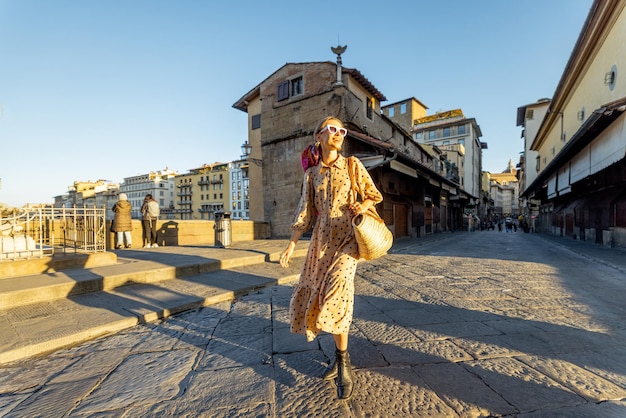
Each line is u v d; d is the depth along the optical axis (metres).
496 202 94.62
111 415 1.71
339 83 12.55
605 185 12.33
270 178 14.76
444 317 3.33
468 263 7.42
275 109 14.69
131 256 6.89
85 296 4.09
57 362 2.41
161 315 3.46
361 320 3.26
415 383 1.99
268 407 1.76
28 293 3.73
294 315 2.06
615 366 2.21
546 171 17.38
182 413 1.72
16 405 1.83
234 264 6.44
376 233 1.75
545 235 22.92
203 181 105.31
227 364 2.31
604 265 7.08
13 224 4.92
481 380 2.02
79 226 6.39
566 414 1.67
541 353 2.42
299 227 2.12
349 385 1.84
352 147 12.99
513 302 3.92
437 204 25.27
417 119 50.00
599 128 9.17
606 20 11.27
